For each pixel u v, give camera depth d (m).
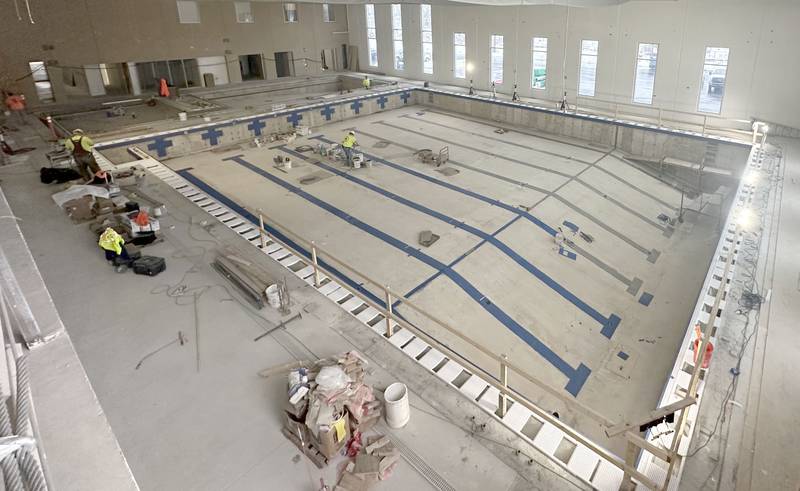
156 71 27.00
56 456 3.12
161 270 9.12
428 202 15.55
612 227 14.98
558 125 21.73
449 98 25.67
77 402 3.49
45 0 22.39
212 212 12.14
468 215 14.70
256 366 6.77
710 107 19.12
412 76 30.20
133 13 24.72
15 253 5.51
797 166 14.29
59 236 10.40
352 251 12.98
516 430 5.74
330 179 17.25
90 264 9.37
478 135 21.98
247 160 19.03
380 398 6.09
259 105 24.03
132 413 6.06
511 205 15.30
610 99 21.66
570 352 10.47
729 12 17.42
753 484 5.18
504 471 5.26
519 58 24.33
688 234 14.91
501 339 10.59
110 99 24.75
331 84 31.50
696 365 5.73
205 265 9.34
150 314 7.91
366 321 7.83
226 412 6.05
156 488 5.14
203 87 27.38
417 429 5.75
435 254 12.79
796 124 17.06
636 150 19.56
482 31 25.27
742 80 17.86
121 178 13.95
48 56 23.09
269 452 5.51
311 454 5.41
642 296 12.21
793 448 5.58
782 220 10.95
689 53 18.80
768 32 16.81
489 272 12.31
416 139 21.50
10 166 14.45
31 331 4.04
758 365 6.85
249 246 10.12
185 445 5.62
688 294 12.23
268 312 7.94
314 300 8.25
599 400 9.41
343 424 5.34
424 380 6.47
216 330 7.51
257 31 29.16
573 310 11.56
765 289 8.54
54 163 14.14
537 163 18.67
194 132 19.61
